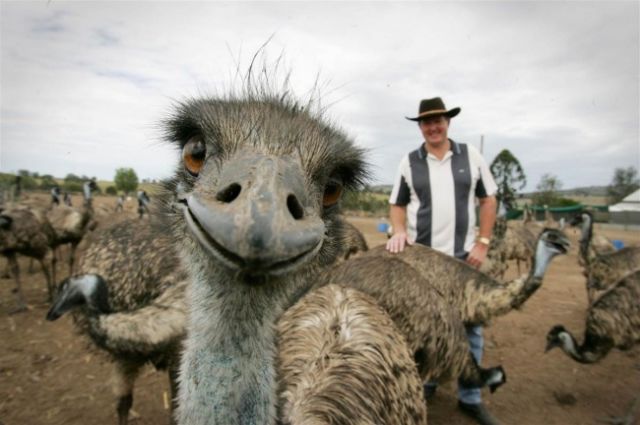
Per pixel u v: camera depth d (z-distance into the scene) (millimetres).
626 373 3184
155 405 2502
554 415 2617
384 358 1389
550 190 27438
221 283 876
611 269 4617
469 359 2010
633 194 25781
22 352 3104
